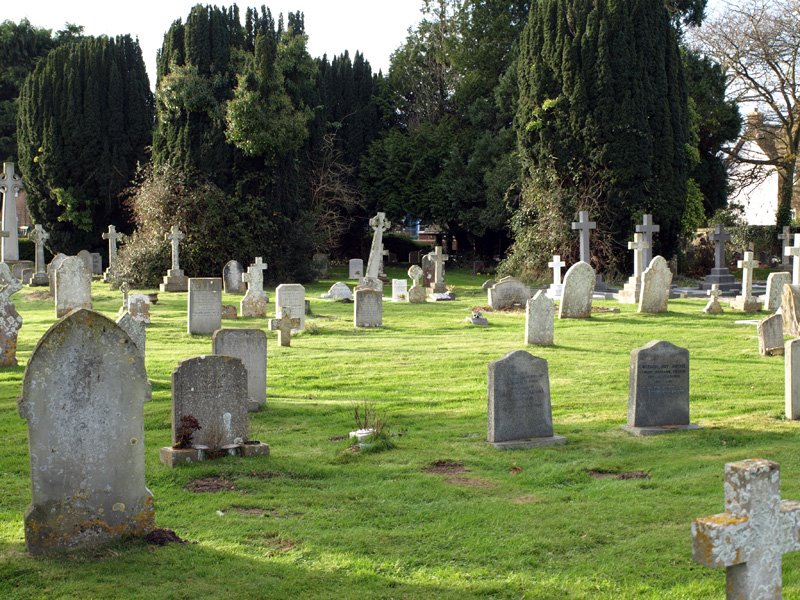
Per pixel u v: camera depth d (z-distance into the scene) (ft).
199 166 156.76
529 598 23.85
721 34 181.78
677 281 143.95
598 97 141.69
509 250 168.76
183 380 37.29
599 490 33.99
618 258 144.66
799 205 215.92
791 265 162.71
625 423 46.19
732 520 18.44
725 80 177.17
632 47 140.56
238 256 153.28
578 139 143.74
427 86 210.18
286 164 160.86
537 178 148.66
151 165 165.58
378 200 204.03
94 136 177.06
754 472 18.45
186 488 33.78
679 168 146.41
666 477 35.88
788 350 45.85
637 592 24.16
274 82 155.84
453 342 78.84
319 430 44.93
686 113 148.66
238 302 116.06
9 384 56.44
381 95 211.00
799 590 23.85
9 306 63.00
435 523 30.01
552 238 143.43
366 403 50.83
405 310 105.81
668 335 81.76
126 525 27.20
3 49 222.28
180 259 149.28
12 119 216.74
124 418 26.94
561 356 69.97
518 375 41.86
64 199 175.94
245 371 38.55
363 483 35.22
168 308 107.55
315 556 26.78
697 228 171.01
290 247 158.61
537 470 36.99
